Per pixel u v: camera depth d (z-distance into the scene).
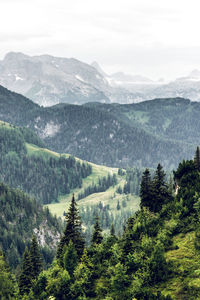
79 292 51.38
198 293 38.97
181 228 55.72
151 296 39.88
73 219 59.59
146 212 63.59
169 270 44.88
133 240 56.94
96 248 60.69
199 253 46.91
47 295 54.75
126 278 47.31
